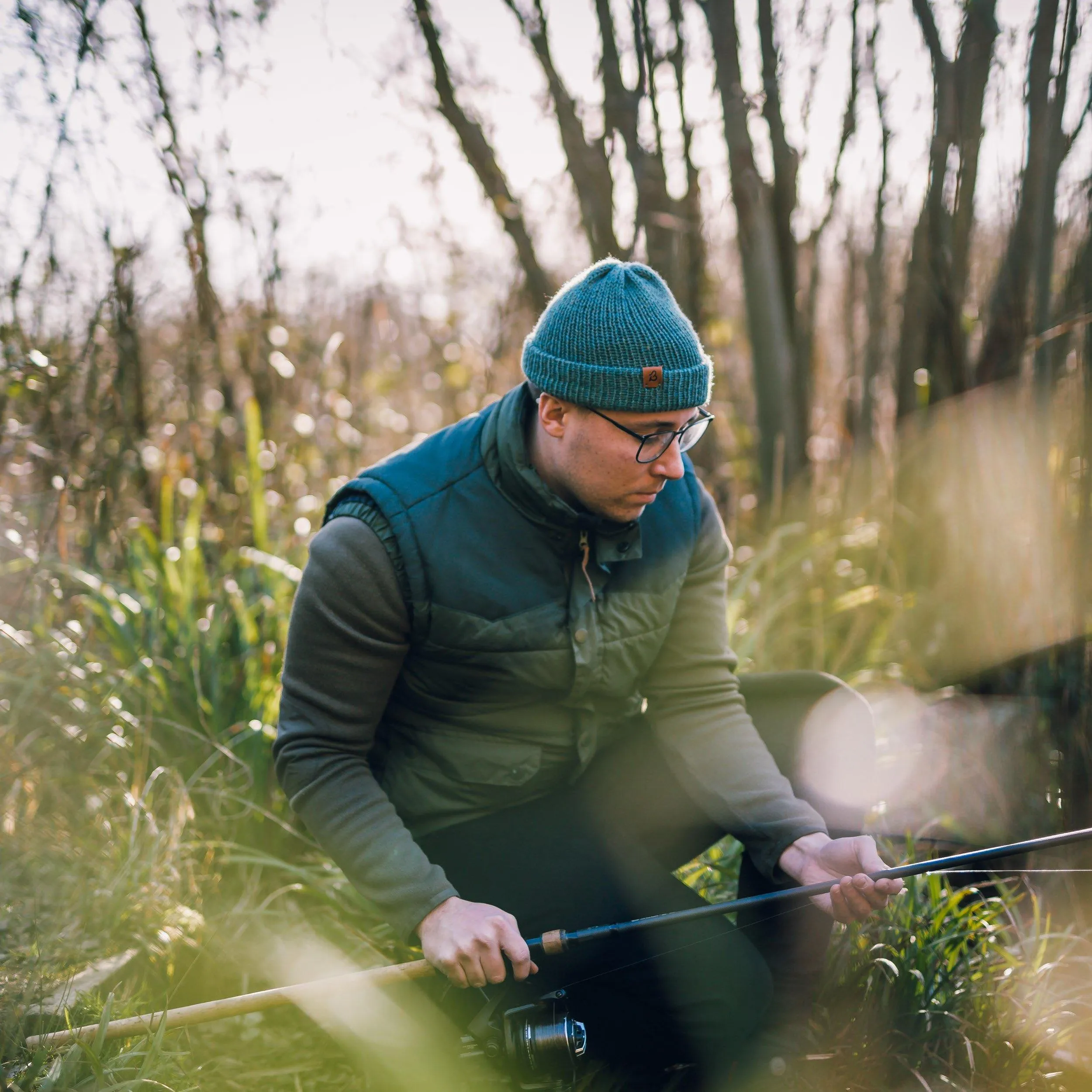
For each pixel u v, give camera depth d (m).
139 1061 1.84
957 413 2.76
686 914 1.70
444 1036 2.02
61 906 2.29
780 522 3.68
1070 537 2.31
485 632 1.82
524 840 1.90
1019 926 2.25
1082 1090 1.92
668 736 2.05
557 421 1.77
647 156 3.55
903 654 3.17
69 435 3.21
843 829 2.03
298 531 3.28
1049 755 2.34
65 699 2.78
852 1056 1.95
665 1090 1.88
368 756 2.03
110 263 3.26
